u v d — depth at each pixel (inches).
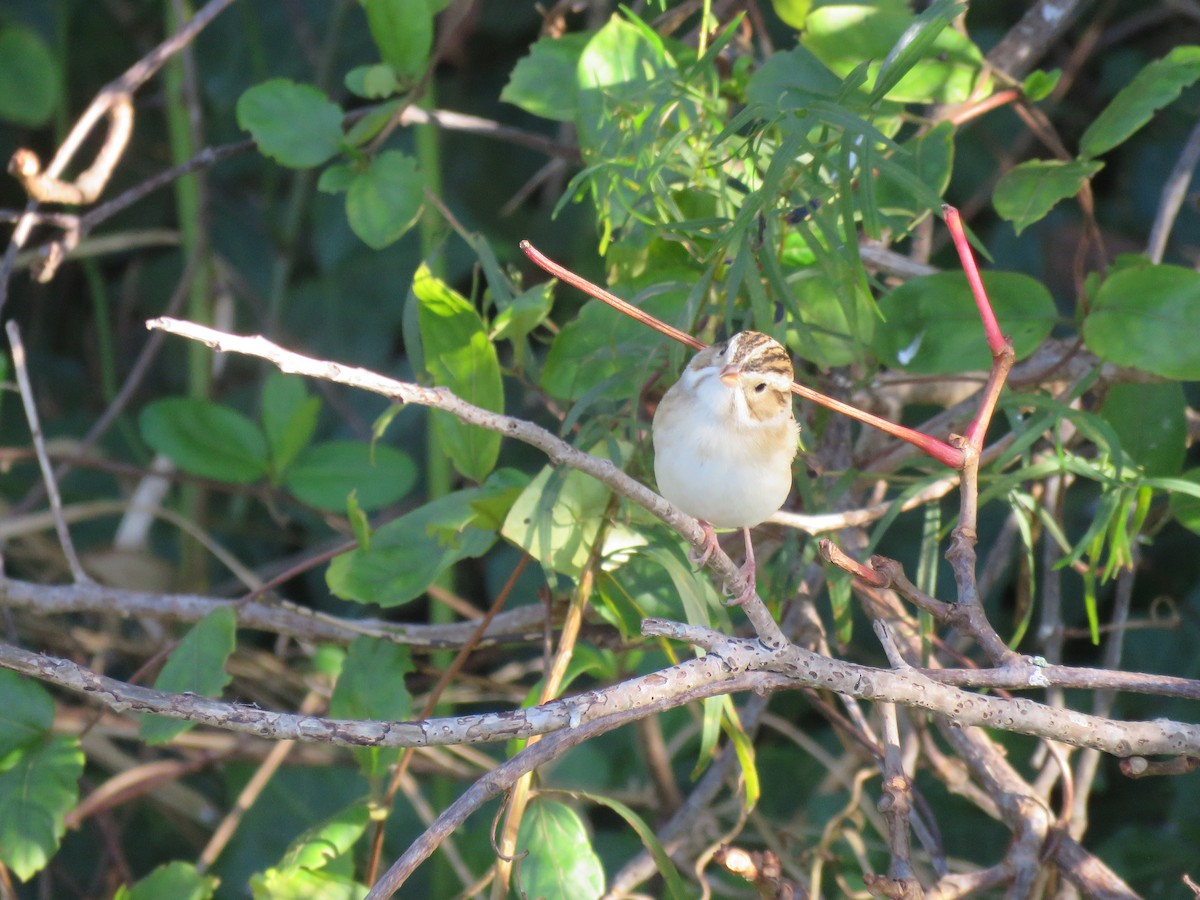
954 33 282.7
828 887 385.1
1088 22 469.1
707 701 251.1
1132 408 298.8
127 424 478.6
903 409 428.8
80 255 417.7
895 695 206.1
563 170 466.3
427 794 408.2
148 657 404.5
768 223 228.4
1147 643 406.9
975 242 211.3
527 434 192.2
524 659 441.7
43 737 286.0
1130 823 399.2
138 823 436.8
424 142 363.3
